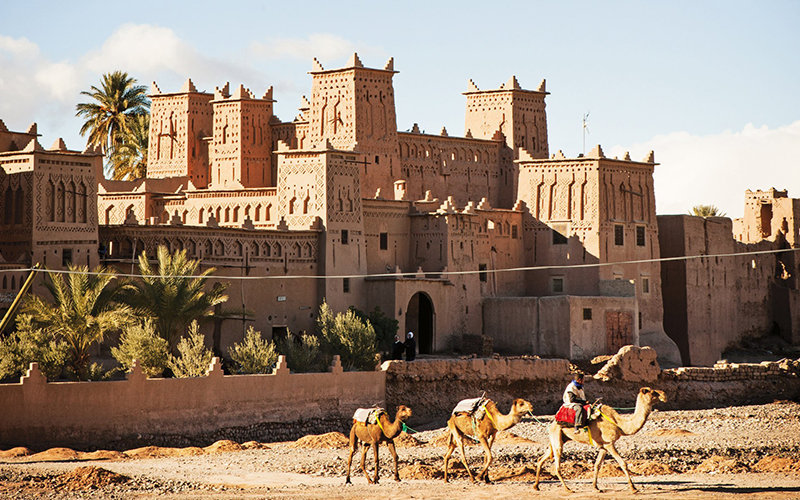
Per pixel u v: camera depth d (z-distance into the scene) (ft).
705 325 244.63
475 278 214.48
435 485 97.96
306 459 118.93
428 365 167.63
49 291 158.71
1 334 140.67
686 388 191.42
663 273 244.22
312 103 222.07
